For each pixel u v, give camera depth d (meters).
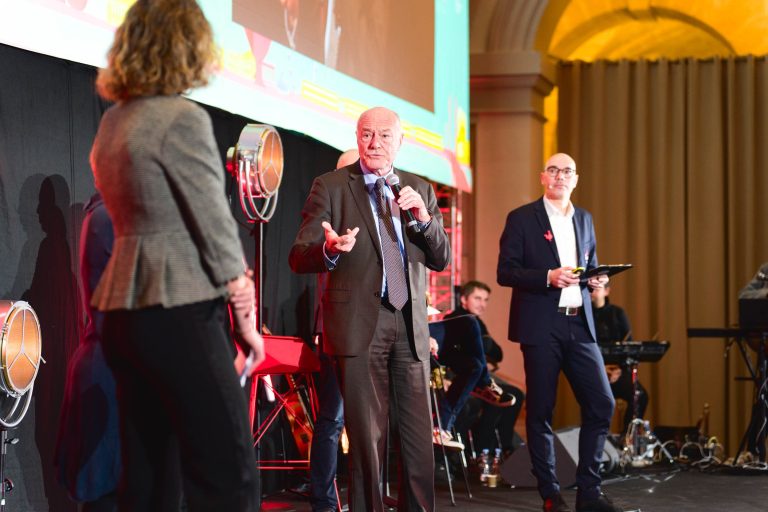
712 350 11.06
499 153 10.49
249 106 5.28
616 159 11.38
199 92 4.77
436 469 7.02
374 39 7.12
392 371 3.92
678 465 7.69
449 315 7.95
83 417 2.87
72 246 4.22
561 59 11.64
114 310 2.44
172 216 2.45
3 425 3.32
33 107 4.01
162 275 2.41
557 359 5.15
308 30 6.07
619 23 12.56
